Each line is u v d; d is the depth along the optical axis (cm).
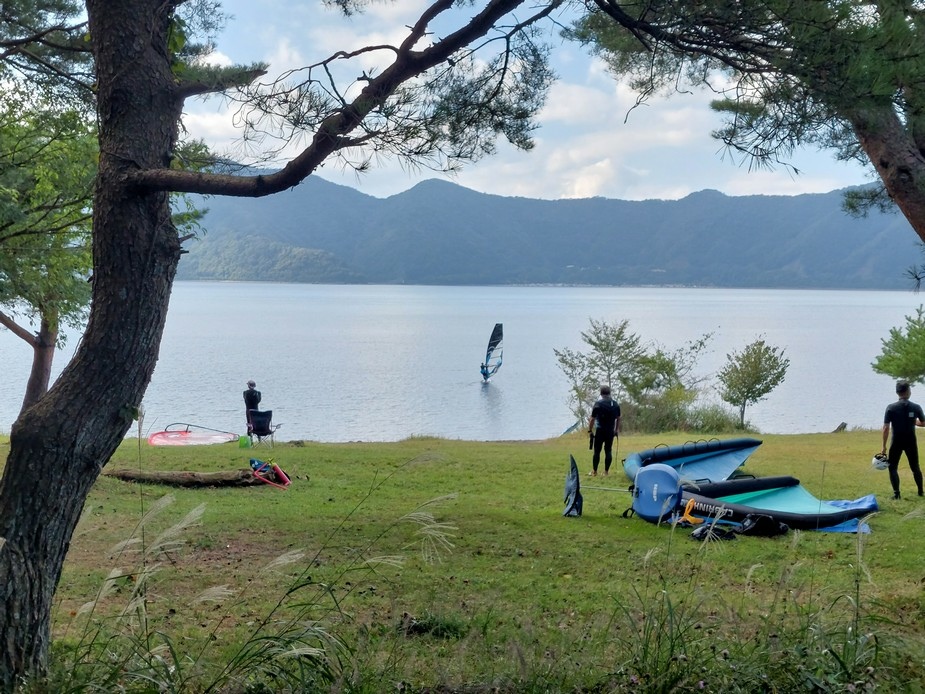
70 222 1552
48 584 478
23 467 479
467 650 573
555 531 1191
